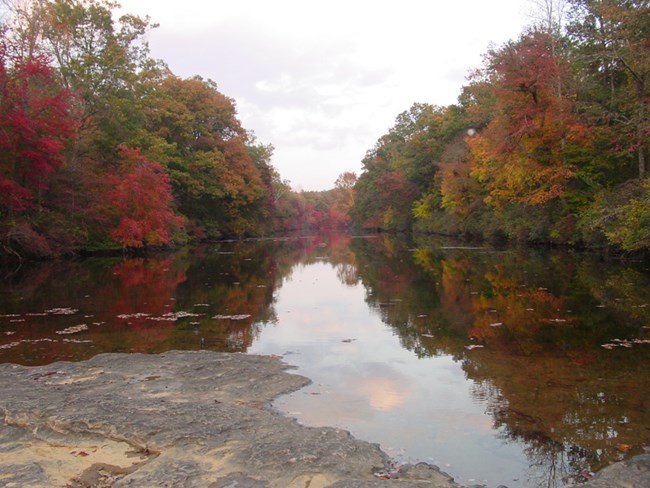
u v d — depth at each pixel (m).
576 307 13.23
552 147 27.30
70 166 29.23
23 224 23.91
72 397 6.68
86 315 13.12
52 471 4.81
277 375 7.99
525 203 29.78
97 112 31.31
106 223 32.53
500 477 4.89
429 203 57.19
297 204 107.56
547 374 7.97
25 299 15.59
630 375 7.82
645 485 4.54
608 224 21.00
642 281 16.95
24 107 23.73
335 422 6.21
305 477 4.66
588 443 5.55
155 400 6.65
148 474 4.68
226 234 60.16
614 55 22.17
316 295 16.86
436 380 7.80
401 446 5.55
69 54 31.20
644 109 21.94
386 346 10.01
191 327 11.80
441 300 15.24
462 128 50.91
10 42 23.36
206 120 52.25
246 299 15.99
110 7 32.28
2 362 8.89
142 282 19.73
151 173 33.56
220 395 7.05
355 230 101.19
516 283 17.73
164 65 50.34
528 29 29.50
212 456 5.07
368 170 85.12
